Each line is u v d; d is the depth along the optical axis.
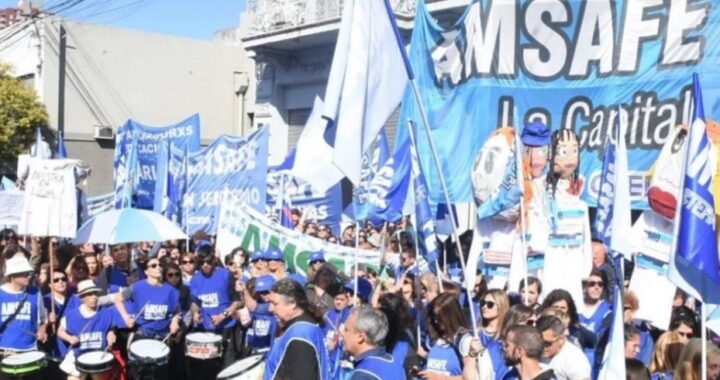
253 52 22.84
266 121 23.83
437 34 9.39
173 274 9.52
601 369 5.34
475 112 9.03
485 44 8.98
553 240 7.59
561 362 5.25
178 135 16.52
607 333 6.15
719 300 4.72
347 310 7.32
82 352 8.27
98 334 8.55
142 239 9.98
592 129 8.55
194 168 14.27
